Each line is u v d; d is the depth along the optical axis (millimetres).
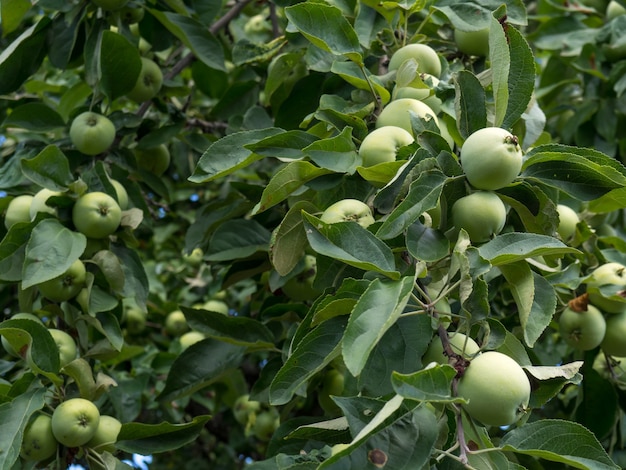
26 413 1188
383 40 1322
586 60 1665
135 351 1438
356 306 1029
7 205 1393
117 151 1458
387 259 1068
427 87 1221
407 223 1073
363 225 1134
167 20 1477
